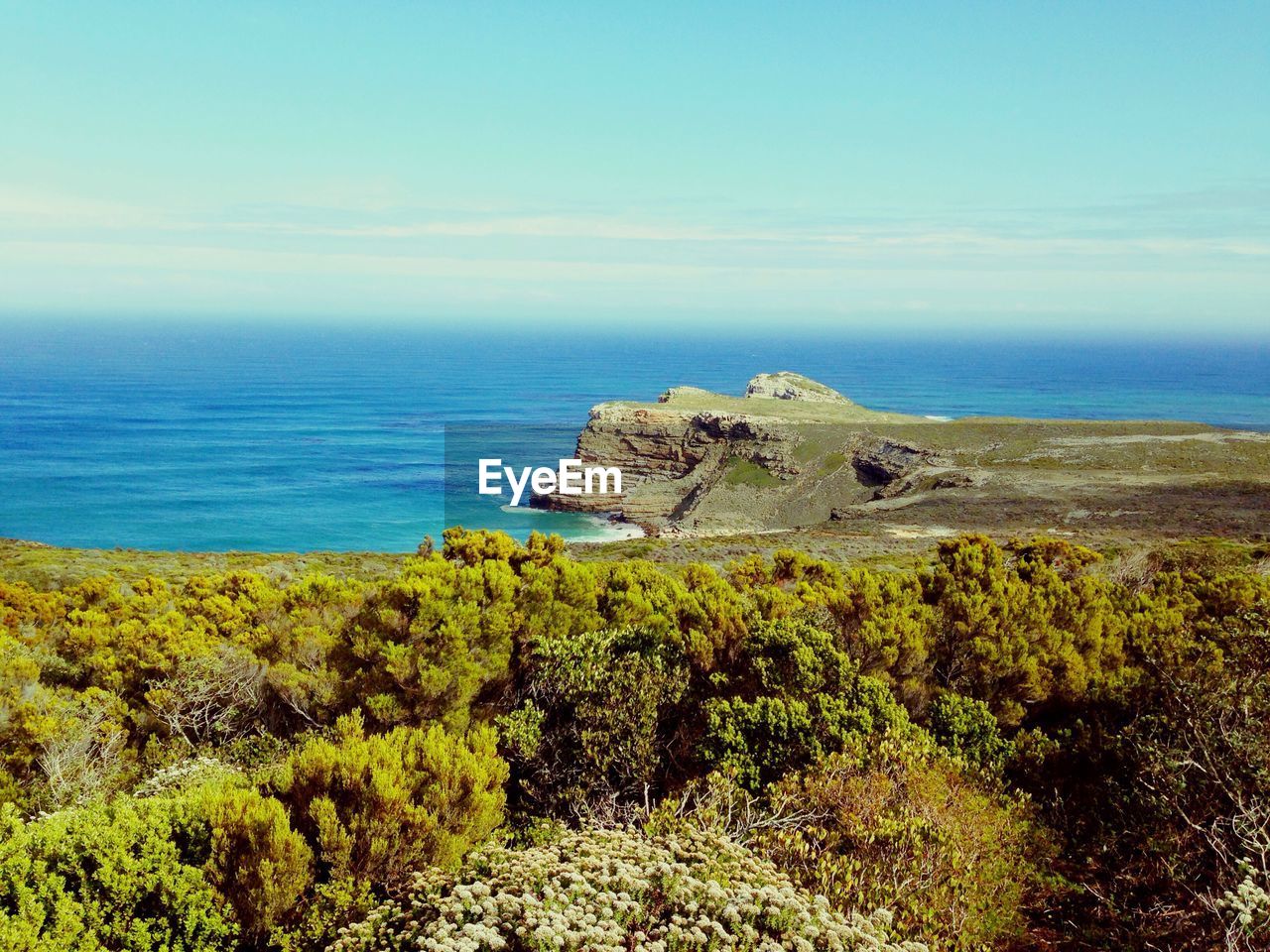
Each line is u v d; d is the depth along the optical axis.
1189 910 6.16
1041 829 7.55
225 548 74.12
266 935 6.29
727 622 11.20
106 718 12.25
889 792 7.20
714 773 7.74
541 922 4.73
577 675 9.92
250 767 10.67
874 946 4.97
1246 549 28.73
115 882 6.11
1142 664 10.50
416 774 7.28
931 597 13.83
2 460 117.94
